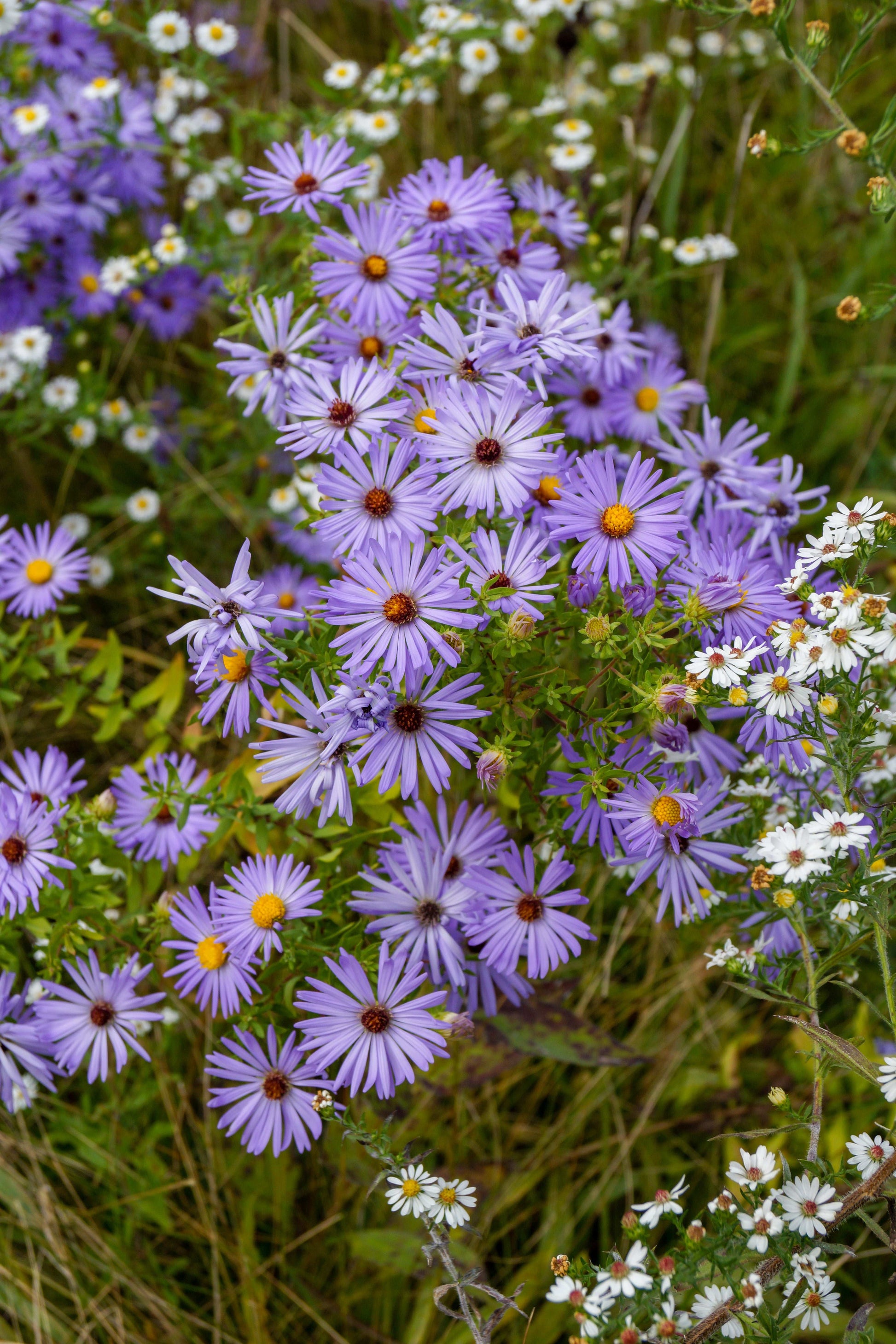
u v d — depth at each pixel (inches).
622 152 30.9
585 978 25.9
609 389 25.6
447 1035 21.9
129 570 28.6
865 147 23.0
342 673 21.7
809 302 31.4
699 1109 25.6
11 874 22.7
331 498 22.0
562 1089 25.7
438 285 24.1
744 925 23.7
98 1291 24.4
